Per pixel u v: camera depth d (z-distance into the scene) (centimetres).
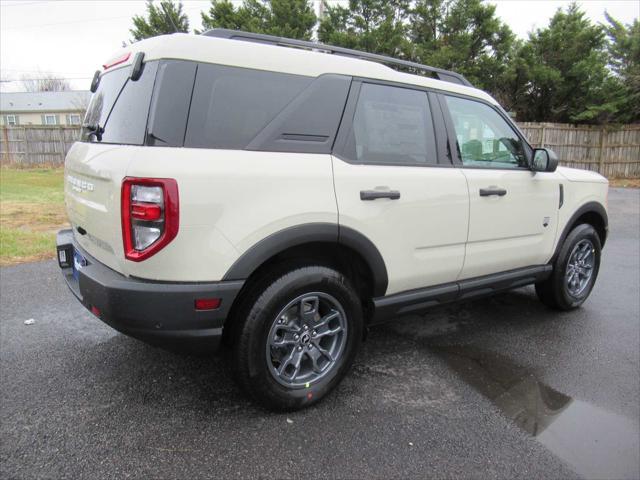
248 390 252
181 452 229
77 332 365
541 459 232
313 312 267
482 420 263
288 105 251
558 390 298
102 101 279
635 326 402
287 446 236
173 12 1738
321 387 272
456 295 335
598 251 444
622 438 251
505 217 349
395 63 317
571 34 1795
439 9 1789
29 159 1789
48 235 680
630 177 1797
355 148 274
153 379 297
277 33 1598
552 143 1697
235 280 229
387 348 354
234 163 228
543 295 430
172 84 222
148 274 219
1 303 424
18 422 250
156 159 212
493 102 362
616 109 1711
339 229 258
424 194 296
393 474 219
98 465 219
